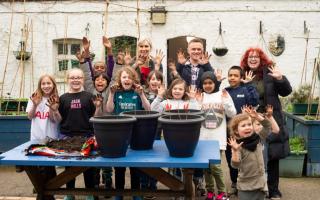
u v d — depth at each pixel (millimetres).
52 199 4652
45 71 11789
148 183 4930
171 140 3668
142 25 11570
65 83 11531
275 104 5383
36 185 4273
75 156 3764
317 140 6551
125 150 3750
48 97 5156
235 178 5648
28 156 3803
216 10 11414
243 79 5492
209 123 5152
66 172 4336
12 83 11758
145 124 3928
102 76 5348
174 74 5969
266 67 5438
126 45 11352
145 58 6016
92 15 11633
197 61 5805
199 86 5648
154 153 3889
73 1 11609
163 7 11375
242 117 4184
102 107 4930
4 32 11750
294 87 11391
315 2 11211
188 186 4059
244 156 4207
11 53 11758
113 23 11609
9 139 7176
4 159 3699
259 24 11359
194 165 3529
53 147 4008
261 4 11320
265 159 5297
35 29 11727
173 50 12398
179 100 5008
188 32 11508
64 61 11867
